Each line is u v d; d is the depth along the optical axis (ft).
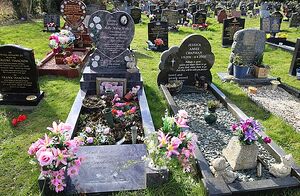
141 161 13.62
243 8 89.76
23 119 17.89
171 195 11.99
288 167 12.87
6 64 19.76
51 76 26.05
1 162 14.12
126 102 20.68
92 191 11.85
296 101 23.02
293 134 17.49
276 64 33.06
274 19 46.55
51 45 27.45
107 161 13.56
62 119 18.62
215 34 50.90
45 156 10.12
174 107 19.58
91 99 20.40
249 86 25.99
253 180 13.16
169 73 24.38
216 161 12.67
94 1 78.43
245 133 13.14
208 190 11.70
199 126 18.35
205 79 24.99
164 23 38.37
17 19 59.82
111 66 22.86
